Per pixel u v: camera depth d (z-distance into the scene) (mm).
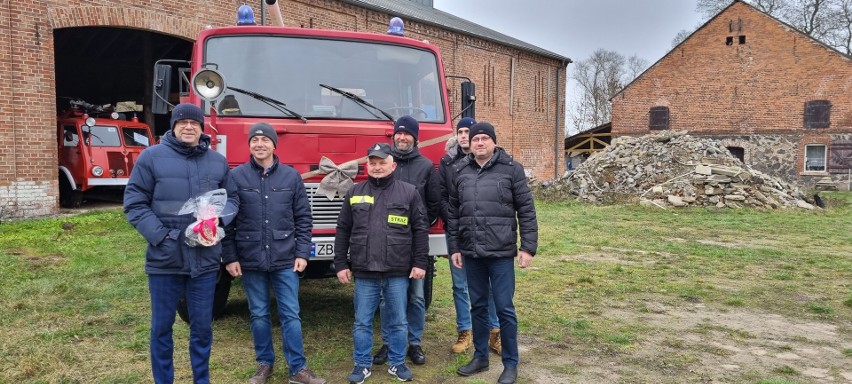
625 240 12273
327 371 4746
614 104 35719
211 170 3980
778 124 32031
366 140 5340
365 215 4402
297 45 5613
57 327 5742
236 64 5445
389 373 4625
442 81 6004
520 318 6355
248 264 4305
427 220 4586
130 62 22297
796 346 5570
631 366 4965
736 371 4879
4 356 4926
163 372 3938
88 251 9617
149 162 3834
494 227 4426
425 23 23469
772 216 16688
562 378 4676
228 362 4934
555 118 33625
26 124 12883
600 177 21141
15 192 12773
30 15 12789
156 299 3859
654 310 6805
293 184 4426
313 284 7777
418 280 4898
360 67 5711
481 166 4578
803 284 8273
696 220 15750
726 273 9016
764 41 32094
